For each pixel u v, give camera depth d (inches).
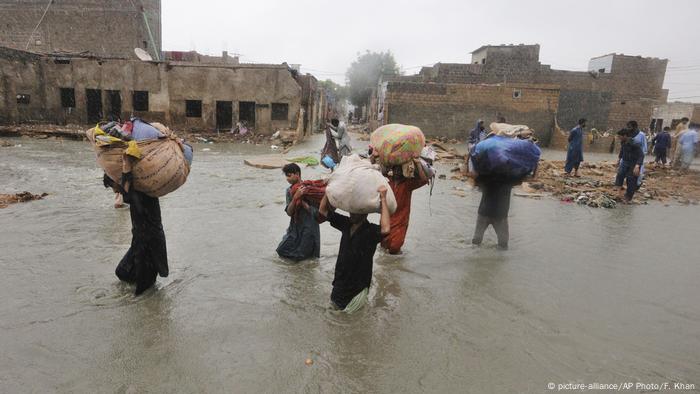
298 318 148.6
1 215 259.9
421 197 362.9
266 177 429.4
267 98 941.8
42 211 272.7
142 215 157.8
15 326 137.1
